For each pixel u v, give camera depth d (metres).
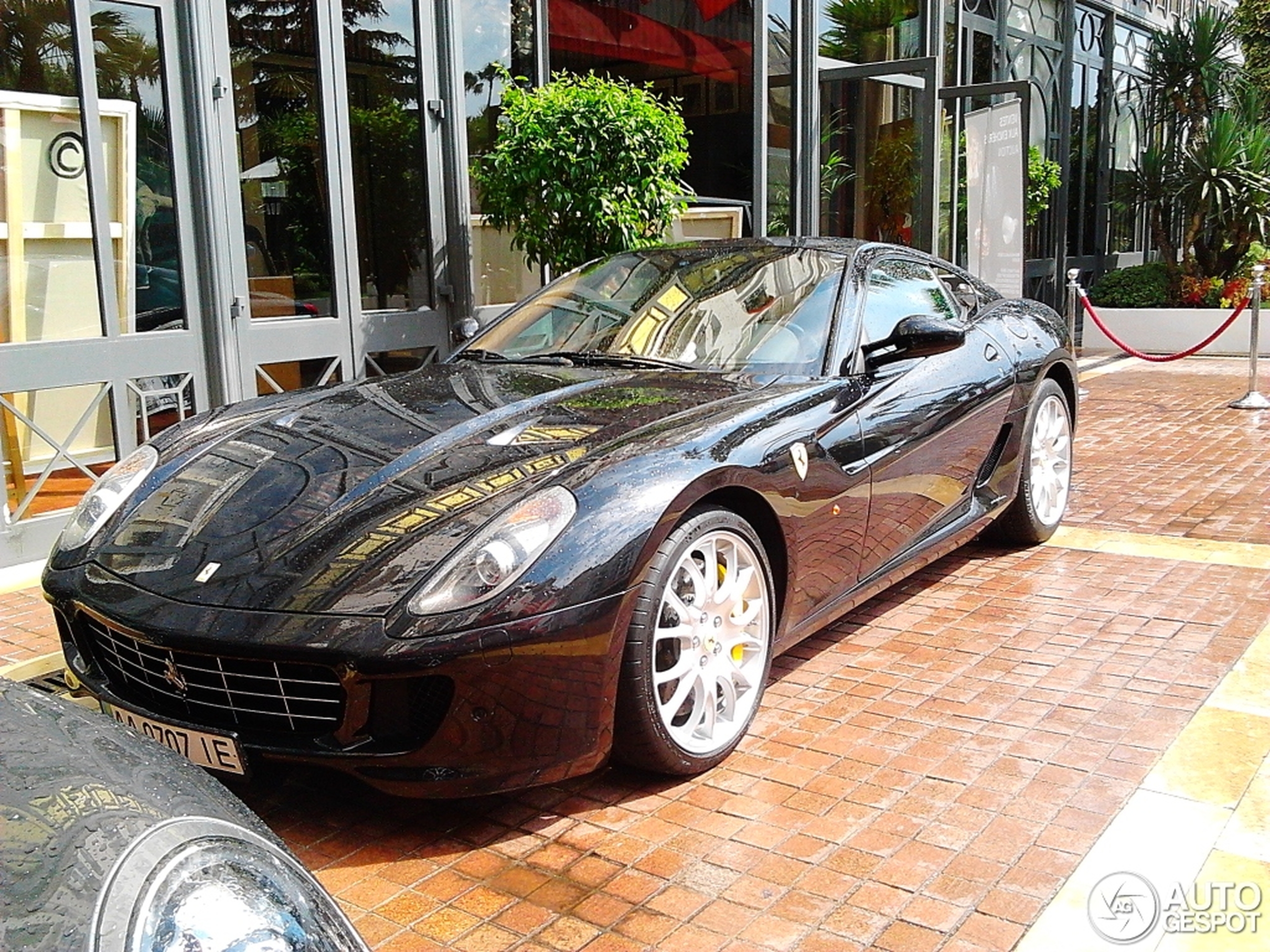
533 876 2.46
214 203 5.70
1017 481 4.62
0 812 1.36
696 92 8.88
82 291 5.37
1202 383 10.09
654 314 3.91
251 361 5.95
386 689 2.41
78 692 3.16
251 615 2.46
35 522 5.14
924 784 2.82
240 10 5.85
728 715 2.97
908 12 11.00
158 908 1.20
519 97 6.39
